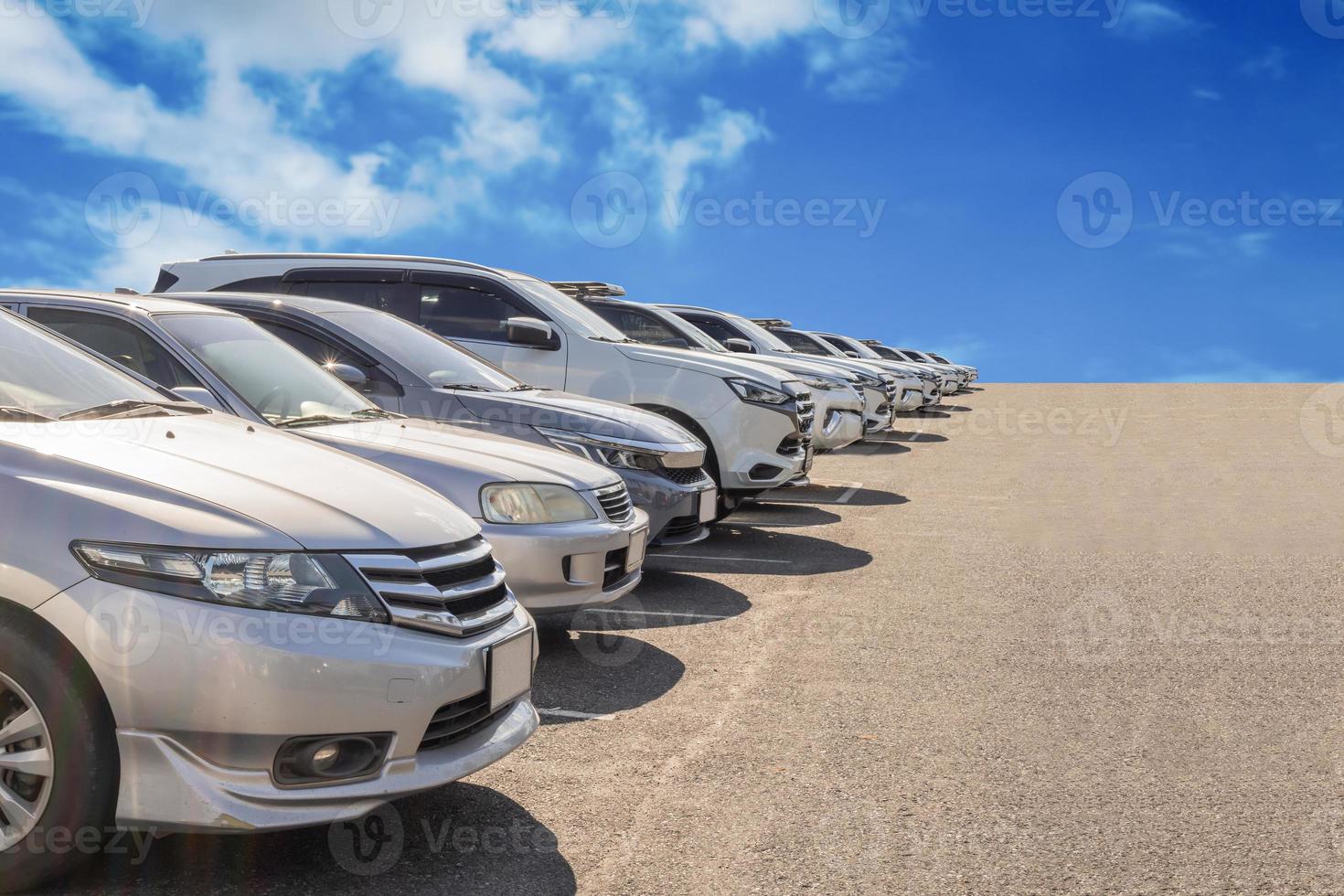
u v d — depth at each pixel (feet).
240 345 18.43
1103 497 38.52
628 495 19.88
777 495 39.75
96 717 9.15
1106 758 13.37
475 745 10.80
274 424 17.04
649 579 24.63
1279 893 9.97
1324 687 16.25
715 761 13.26
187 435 11.75
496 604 11.48
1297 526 31.73
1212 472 46.83
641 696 15.83
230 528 9.71
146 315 17.54
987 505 37.04
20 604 9.18
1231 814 11.72
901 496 39.27
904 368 79.56
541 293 29.81
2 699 9.38
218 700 9.24
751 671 17.16
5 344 12.94
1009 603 22.06
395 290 29.09
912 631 19.74
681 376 29.48
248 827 9.22
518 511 17.24
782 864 10.53
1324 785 12.50
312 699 9.47
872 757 13.41
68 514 9.45
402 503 11.25
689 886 10.08
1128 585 23.63
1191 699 15.70
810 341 67.72
